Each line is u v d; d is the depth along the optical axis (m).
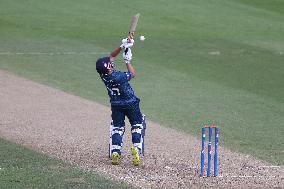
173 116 78.69
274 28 147.88
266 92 95.38
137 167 55.53
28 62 108.31
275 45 131.12
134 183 50.16
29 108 79.75
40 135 66.69
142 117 57.81
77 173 52.00
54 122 72.94
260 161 59.75
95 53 116.69
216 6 162.38
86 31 134.50
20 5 151.50
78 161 56.72
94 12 149.75
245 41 133.38
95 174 52.09
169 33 136.88
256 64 114.38
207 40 132.38
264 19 155.00
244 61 116.12
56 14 146.38
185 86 96.75
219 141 67.56
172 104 85.25
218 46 127.44
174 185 50.16
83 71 103.62
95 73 102.81
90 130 69.81
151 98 88.25
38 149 60.66
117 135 56.59
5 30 131.75
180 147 64.06
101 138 66.50
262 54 122.56
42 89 90.94
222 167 56.88
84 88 93.06
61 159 57.06
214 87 97.00
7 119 73.62
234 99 89.94
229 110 83.31
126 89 56.19
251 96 92.25
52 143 63.38
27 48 118.56
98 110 80.12
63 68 105.19
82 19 143.62
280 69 111.31
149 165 56.41
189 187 49.75
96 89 92.88
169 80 100.12
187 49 123.38
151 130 71.06
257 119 79.06
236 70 109.25
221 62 114.62
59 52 116.44
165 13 152.75
